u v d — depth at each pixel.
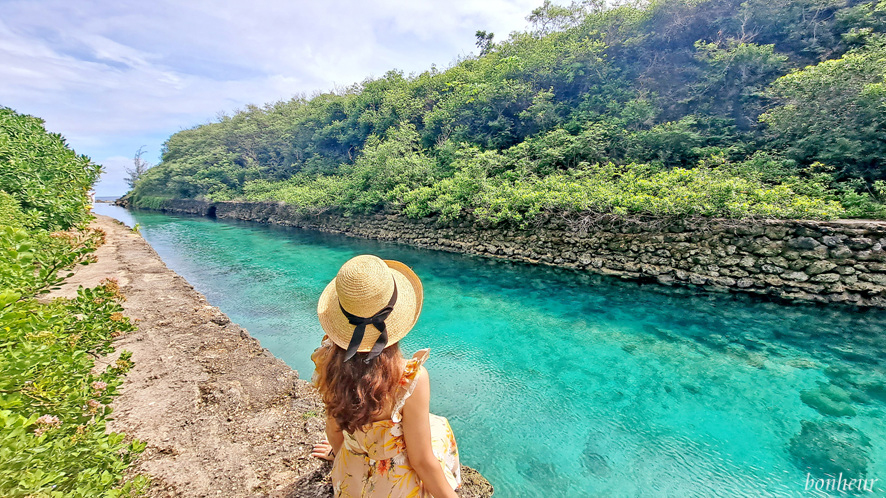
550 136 13.77
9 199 4.54
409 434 1.23
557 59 15.97
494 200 11.23
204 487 1.89
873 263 6.36
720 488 2.88
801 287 6.89
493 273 9.37
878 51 8.76
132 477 1.92
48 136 8.14
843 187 8.52
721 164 10.41
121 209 36.03
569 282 8.40
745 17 13.16
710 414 3.75
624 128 13.18
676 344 5.27
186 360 3.28
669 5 13.97
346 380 1.19
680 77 13.97
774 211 7.36
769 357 4.84
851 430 3.46
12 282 1.64
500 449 3.32
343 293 1.17
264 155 31.66
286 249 13.30
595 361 4.86
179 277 6.05
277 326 6.03
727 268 7.62
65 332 2.22
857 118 8.64
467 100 17.23
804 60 12.74
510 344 5.37
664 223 8.38
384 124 21.80
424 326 6.01
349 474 1.36
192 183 30.27
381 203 16.08
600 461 3.17
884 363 4.61
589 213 9.56
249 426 2.42
